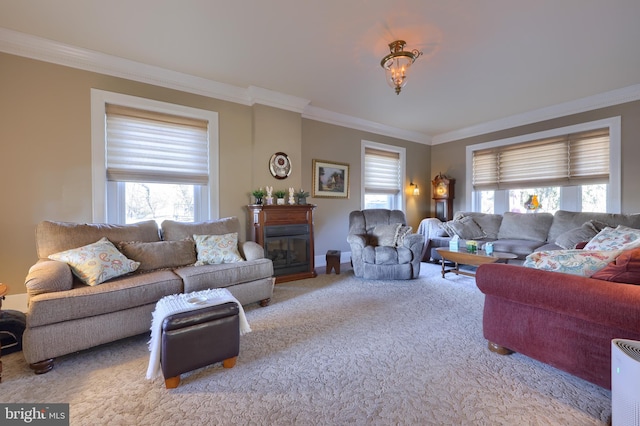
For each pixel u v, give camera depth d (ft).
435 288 11.33
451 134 19.27
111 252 7.52
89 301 6.16
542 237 13.35
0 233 8.36
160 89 10.76
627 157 12.30
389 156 18.56
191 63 10.07
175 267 8.81
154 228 9.51
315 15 7.45
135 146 10.36
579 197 14.10
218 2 6.98
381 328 7.64
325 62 9.97
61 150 9.09
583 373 4.94
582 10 7.17
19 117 8.53
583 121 13.55
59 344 5.82
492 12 7.28
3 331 6.36
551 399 4.79
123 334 6.65
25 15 7.46
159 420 4.40
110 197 10.13
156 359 5.23
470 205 18.31
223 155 12.14
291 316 8.51
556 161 14.53
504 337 6.09
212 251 9.29
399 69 8.77
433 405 4.67
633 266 4.62
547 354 5.41
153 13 7.39
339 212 16.37
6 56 8.35
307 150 15.05
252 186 12.82
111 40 8.66
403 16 7.47
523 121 15.62
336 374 5.57
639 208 12.07
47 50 8.76
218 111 12.02
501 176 16.79
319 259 15.66
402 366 5.82
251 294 9.01
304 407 4.66
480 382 5.27
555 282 5.06
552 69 10.37
